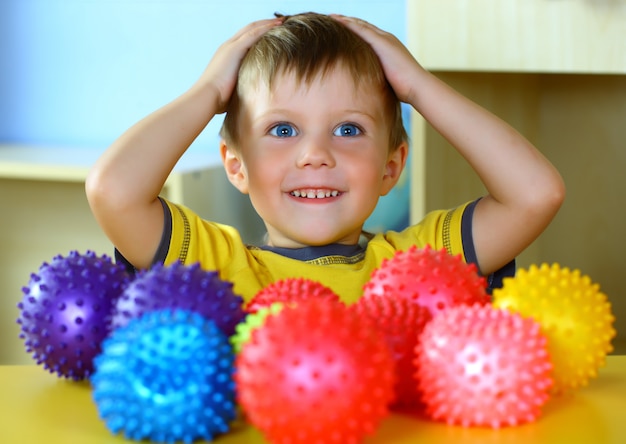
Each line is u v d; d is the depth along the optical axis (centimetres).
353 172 117
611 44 147
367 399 56
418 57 155
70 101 240
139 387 59
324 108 116
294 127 117
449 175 172
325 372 55
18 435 62
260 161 118
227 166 130
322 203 118
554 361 67
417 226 123
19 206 214
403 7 212
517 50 151
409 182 209
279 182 118
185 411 59
